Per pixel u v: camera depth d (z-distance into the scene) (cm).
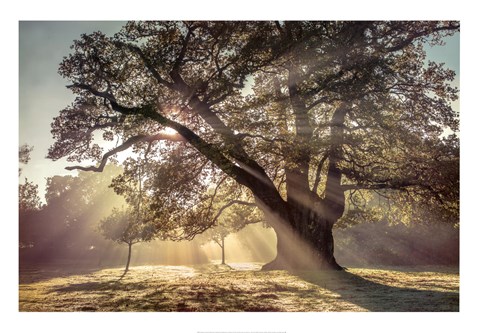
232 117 1955
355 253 4438
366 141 2247
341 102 2253
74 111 2111
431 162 2278
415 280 1855
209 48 2097
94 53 2025
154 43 2094
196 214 2505
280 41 1945
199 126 2191
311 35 1997
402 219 2973
